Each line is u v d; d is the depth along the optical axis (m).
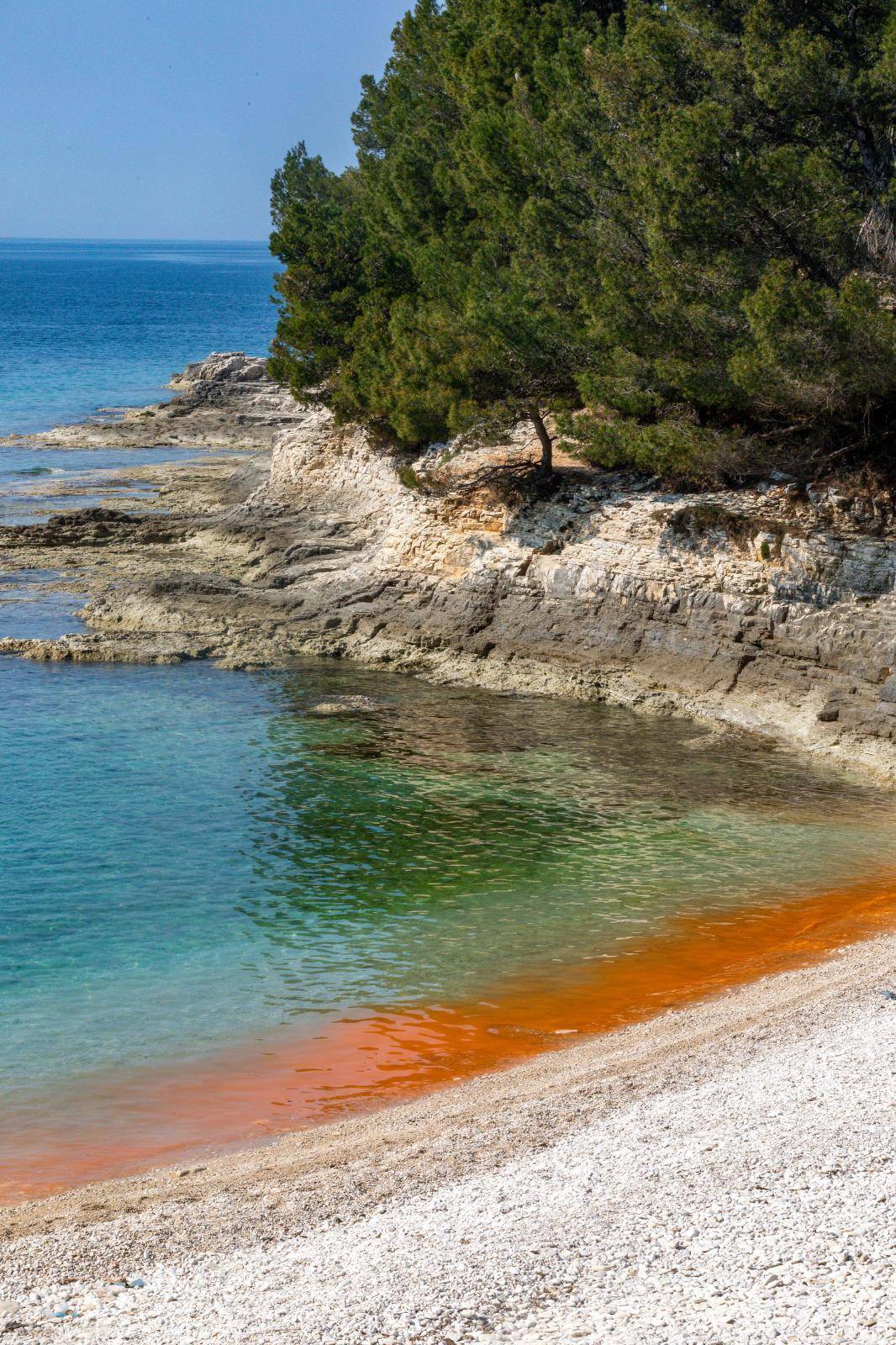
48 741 34.78
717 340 35.81
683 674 38.12
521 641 41.88
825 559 35.28
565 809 30.14
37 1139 16.12
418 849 27.64
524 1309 10.04
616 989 20.78
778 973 20.80
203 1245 12.13
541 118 43.91
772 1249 10.68
